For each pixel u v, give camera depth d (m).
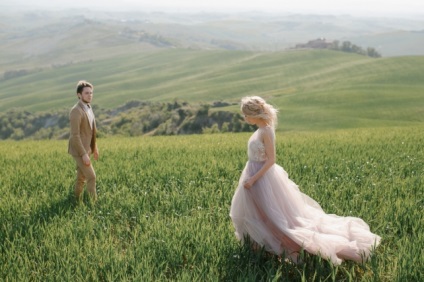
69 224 7.43
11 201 9.06
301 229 6.22
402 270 5.37
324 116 96.88
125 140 27.34
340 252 6.01
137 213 8.16
